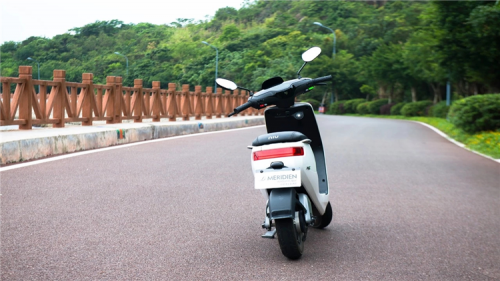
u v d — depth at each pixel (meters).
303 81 4.30
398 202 6.40
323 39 77.25
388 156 11.27
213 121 19.27
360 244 4.52
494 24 19.05
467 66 21.75
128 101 15.20
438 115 34.84
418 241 4.66
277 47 91.88
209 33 134.62
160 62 95.94
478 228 5.21
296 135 3.94
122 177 7.32
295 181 3.79
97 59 100.44
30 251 3.93
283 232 3.80
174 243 4.31
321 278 3.58
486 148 13.41
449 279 3.65
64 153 9.49
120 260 3.82
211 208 5.65
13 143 8.02
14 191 6.04
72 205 5.50
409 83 47.25
